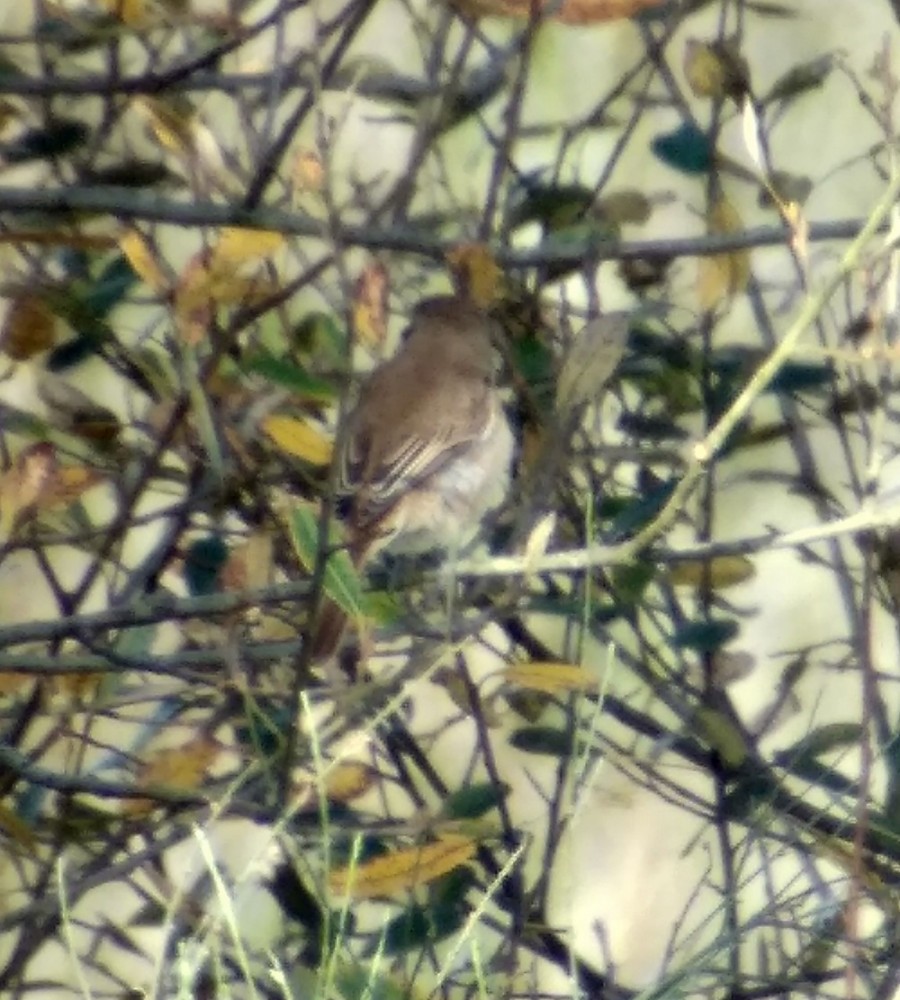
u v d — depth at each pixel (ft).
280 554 26.07
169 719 26.61
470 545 27.27
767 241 26.27
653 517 26.22
